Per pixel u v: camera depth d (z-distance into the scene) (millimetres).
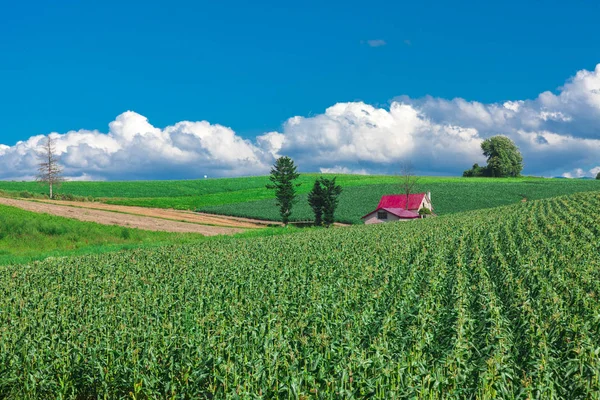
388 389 8836
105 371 10555
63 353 11148
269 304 14961
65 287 20359
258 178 163500
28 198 91625
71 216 66562
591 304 14227
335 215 100438
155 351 10727
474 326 12398
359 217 97688
